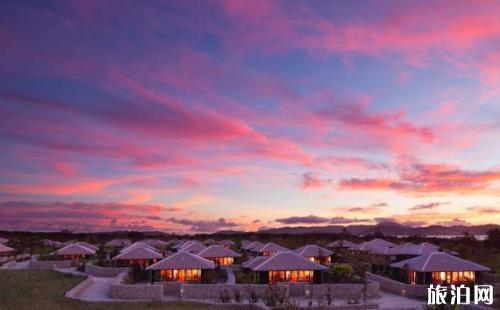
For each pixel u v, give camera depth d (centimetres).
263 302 4469
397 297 5022
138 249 7288
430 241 11925
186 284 4959
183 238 15588
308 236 13375
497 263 7288
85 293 5112
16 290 5062
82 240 13662
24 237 14125
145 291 4762
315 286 4978
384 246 8912
